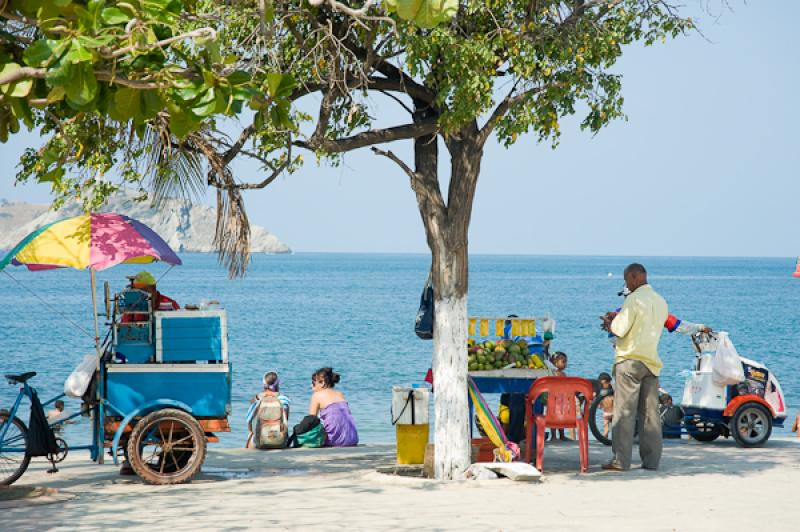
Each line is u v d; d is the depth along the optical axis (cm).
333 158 1012
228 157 1022
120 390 1016
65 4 453
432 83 979
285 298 9669
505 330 1148
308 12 915
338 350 4041
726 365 1316
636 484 948
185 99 483
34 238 987
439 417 1014
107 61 481
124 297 1037
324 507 820
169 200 1023
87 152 973
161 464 1012
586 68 1005
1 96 462
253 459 1275
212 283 14175
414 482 975
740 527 726
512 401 1229
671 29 1027
